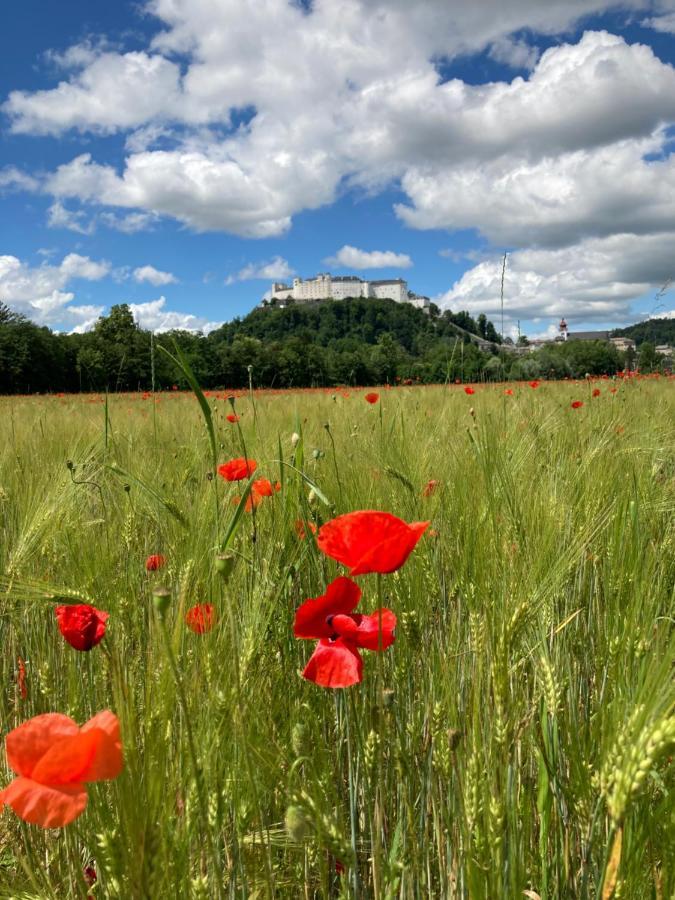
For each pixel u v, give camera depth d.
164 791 1.27
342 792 2.07
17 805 1.02
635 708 1.22
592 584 2.55
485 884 1.29
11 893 1.46
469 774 1.36
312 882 1.85
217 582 2.00
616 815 1.09
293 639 2.26
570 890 1.61
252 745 1.40
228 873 1.62
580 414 6.69
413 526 1.35
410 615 1.97
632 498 2.83
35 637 2.48
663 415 6.36
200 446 4.74
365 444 3.75
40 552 2.66
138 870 1.14
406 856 1.70
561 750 1.80
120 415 9.31
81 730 1.06
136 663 1.82
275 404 9.24
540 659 1.83
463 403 7.86
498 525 2.25
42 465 4.16
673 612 1.84
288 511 2.63
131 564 2.55
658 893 1.37
